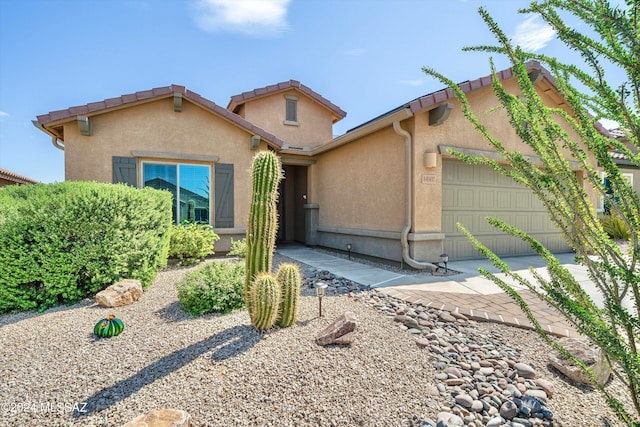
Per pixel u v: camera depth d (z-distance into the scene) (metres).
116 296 4.60
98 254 4.86
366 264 8.27
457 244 8.04
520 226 8.97
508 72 7.77
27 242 4.57
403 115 6.94
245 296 3.82
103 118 8.15
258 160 3.84
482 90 8.02
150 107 8.57
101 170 8.12
